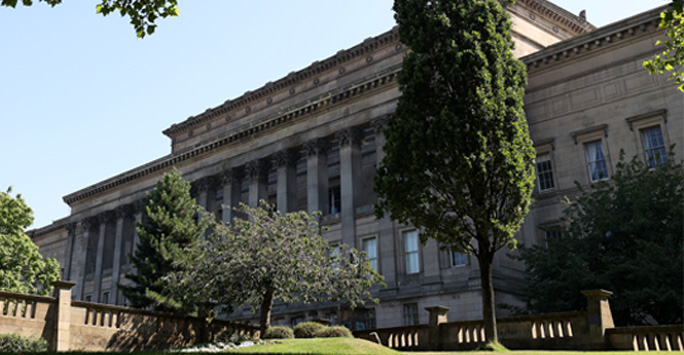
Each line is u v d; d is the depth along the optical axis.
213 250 35.09
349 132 57.97
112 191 82.25
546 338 26.92
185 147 78.19
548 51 50.12
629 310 35.00
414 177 28.33
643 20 45.78
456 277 47.72
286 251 33.41
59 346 28.17
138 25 19.30
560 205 47.72
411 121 29.08
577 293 35.53
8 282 44.78
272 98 73.00
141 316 33.09
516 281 47.50
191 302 36.91
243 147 67.75
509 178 27.70
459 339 30.19
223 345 28.28
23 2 17.75
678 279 33.00
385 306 50.50
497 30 30.78
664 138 44.03
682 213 35.25
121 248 77.12
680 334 23.41
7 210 47.94
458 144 28.03
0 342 25.27
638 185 37.03
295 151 64.25
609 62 47.72
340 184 59.97
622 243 37.03
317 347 25.16
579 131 47.78
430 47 30.39
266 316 33.03
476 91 28.39
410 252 51.50
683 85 24.38
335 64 67.00
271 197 70.19
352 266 35.34
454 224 28.61
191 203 51.97
